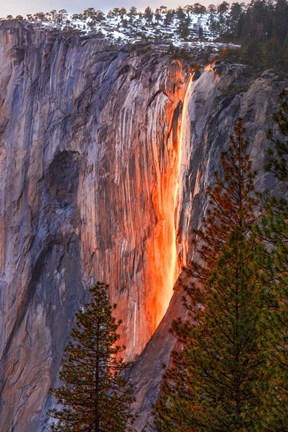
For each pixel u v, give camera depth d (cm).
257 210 2761
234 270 2141
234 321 2055
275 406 1770
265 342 1845
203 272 2589
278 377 1803
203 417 2072
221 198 2506
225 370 2080
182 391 2258
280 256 1856
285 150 1958
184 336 2402
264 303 1947
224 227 2508
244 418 1962
